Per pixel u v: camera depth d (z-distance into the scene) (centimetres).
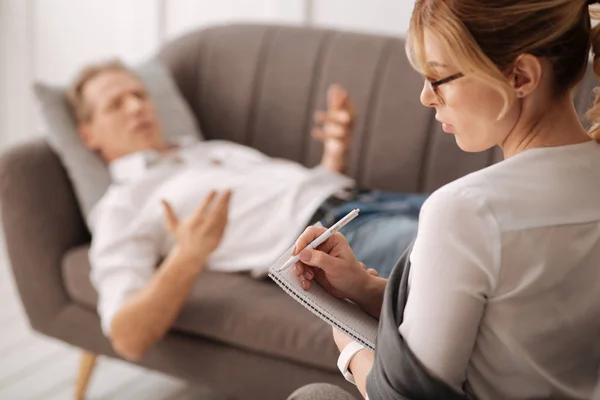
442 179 203
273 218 184
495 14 69
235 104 232
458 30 70
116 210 184
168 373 179
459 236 69
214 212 166
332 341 154
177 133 224
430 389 71
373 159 213
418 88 207
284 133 227
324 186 192
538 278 70
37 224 188
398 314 76
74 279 185
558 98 75
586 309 73
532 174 73
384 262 170
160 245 184
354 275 89
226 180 191
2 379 210
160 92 225
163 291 160
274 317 161
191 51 238
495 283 70
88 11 304
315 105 222
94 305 183
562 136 76
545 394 75
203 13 280
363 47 217
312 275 90
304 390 96
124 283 170
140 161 200
